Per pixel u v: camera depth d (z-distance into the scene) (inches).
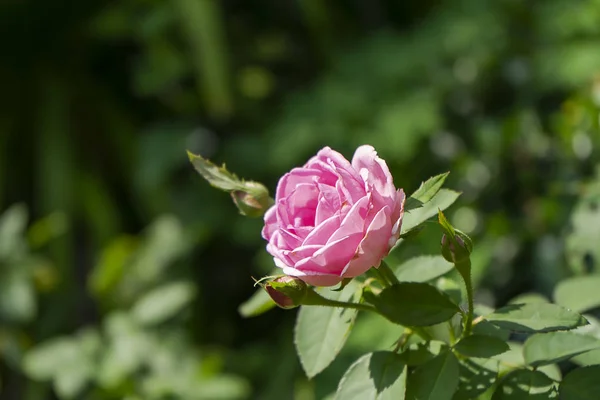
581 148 38.0
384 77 55.2
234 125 67.1
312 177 22.4
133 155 69.4
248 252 66.2
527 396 22.7
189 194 64.1
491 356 22.4
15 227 52.4
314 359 23.6
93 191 67.3
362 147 22.1
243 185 24.2
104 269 57.2
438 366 22.5
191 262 63.1
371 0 70.3
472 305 22.5
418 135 51.0
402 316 22.7
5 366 59.1
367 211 21.4
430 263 24.4
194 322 63.0
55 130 67.4
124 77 73.7
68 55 70.1
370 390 22.6
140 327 48.3
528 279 43.2
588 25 47.2
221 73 61.5
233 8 70.7
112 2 65.4
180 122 67.0
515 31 51.6
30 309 49.8
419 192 22.2
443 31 55.4
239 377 59.2
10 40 66.3
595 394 22.7
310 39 69.8
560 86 46.4
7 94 69.4
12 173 69.9
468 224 46.2
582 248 29.3
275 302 22.1
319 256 21.3
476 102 52.1
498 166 46.5
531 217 42.8
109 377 44.3
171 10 62.6
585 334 24.0
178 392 45.1
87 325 63.1
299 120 55.7
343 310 23.7
